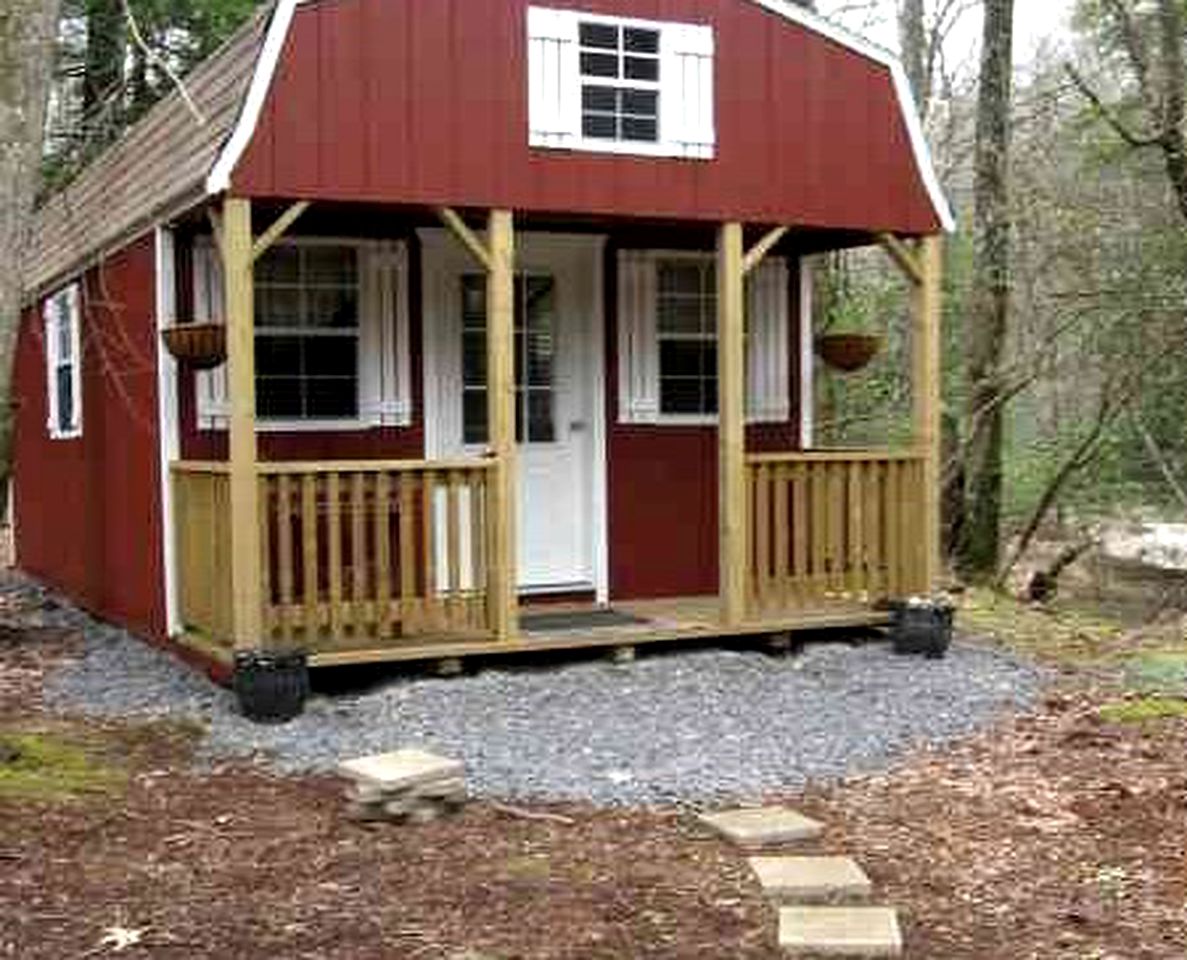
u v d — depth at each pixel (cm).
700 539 1041
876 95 941
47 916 489
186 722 753
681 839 573
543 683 819
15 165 658
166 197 847
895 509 956
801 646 940
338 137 793
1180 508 1730
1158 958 455
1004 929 481
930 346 963
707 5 891
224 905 500
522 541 993
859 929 470
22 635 1084
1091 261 1571
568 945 464
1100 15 1559
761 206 906
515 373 987
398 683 820
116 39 1592
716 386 1045
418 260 955
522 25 841
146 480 955
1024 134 1730
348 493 900
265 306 920
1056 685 848
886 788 643
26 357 1415
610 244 1002
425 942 467
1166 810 592
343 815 600
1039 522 1708
